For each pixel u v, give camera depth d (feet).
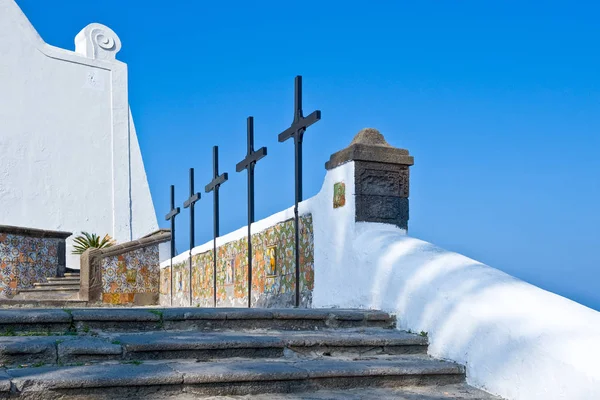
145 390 11.46
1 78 68.33
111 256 45.91
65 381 10.87
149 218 75.00
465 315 14.53
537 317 13.12
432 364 14.34
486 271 15.66
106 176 72.69
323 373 13.00
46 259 51.34
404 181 20.89
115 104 74.95
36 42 71.00
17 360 12.21
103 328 14.83
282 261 26.00
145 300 47.19
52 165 69.51
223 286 34.47
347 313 17.19
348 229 20.30
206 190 37.45
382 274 18.16
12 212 66.18
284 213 25.62
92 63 74.28
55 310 14.99
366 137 20.71
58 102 71.36
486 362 13.65
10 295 48.03
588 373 11.10
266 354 14.38
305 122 23.71
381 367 13.64
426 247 18.04
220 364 13.12
